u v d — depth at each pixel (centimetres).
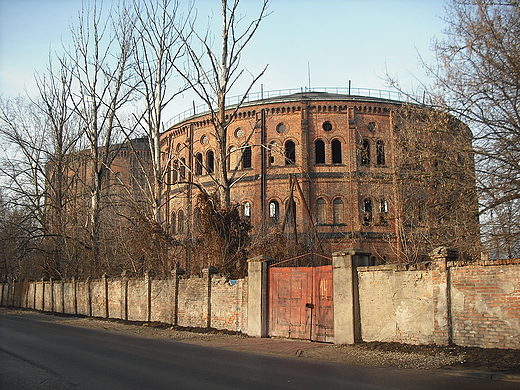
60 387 955
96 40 3594
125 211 4262
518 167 1486
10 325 2500
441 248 1309
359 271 1536
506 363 1064
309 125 4184
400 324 1401
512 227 1560
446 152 1728
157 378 1023
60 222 3853
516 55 1455
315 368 1159
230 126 4378
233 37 2723
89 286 3244
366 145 4156
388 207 3584
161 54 3002
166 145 4978
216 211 2573
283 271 1834
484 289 1210
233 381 982
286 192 4109
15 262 5216
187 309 2252
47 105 3953
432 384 938
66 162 3997
